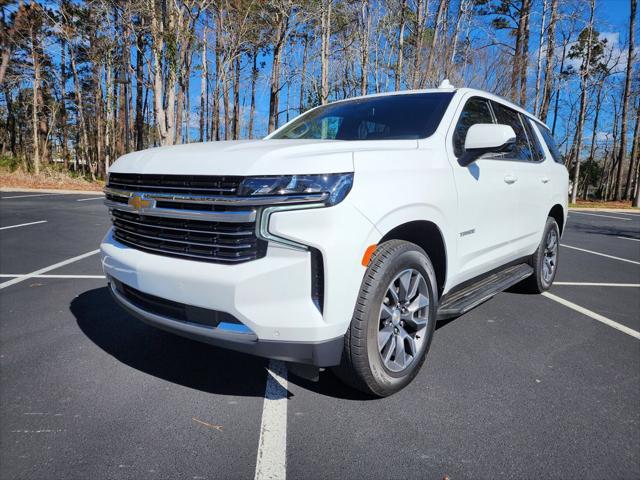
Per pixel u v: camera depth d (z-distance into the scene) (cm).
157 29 1931
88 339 337
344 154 226
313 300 212
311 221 208
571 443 218
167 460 200
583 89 2819
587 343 349
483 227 332
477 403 254
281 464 198
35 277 519
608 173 5031
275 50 2441
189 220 226
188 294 221
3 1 2416
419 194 254
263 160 214
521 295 493
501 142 276
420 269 263
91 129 4172
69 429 223
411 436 221
